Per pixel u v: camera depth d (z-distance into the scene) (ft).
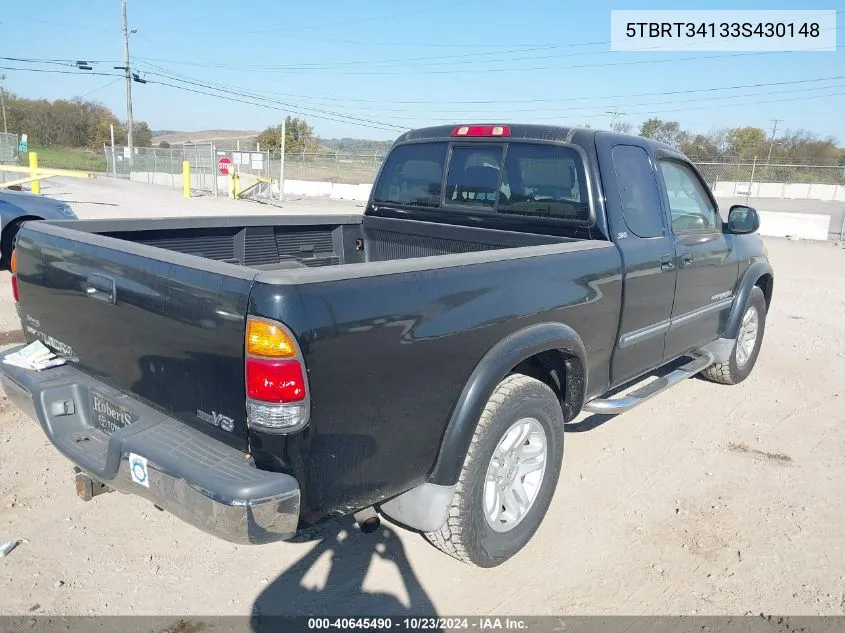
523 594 9.86
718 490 13.07
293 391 6.99
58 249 9.55
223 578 9.90
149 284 8.04
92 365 9.41
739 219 15.12
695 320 15.17
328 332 7.14
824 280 39.86
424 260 8.54
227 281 7.22
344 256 15.89
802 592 10.07
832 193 149.69
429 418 8.55
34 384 9.39
